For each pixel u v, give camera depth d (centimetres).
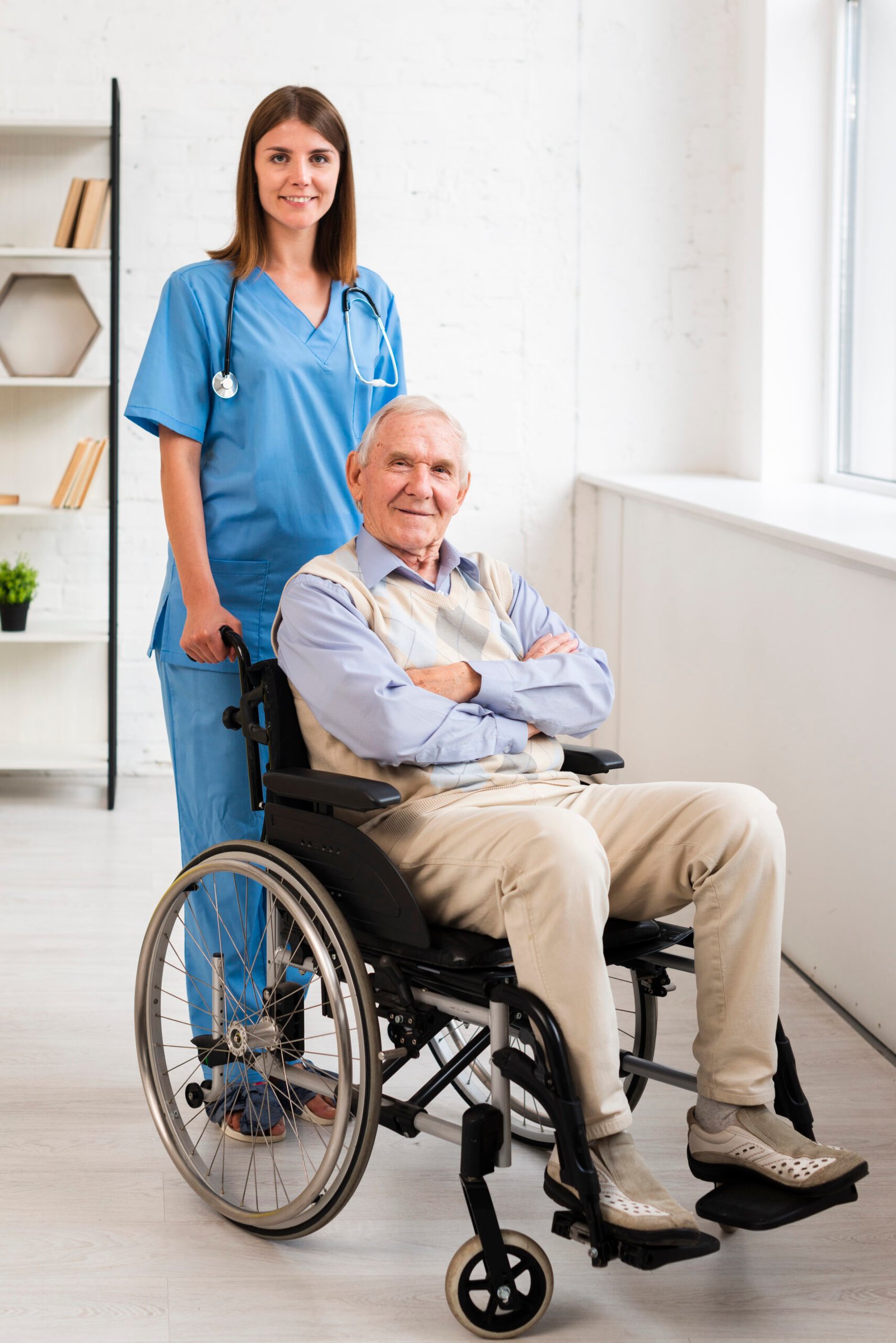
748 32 384
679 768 340
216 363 196
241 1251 168
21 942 274
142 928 283
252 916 200
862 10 354
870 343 353
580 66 400
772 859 156
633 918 167
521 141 402
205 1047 183
